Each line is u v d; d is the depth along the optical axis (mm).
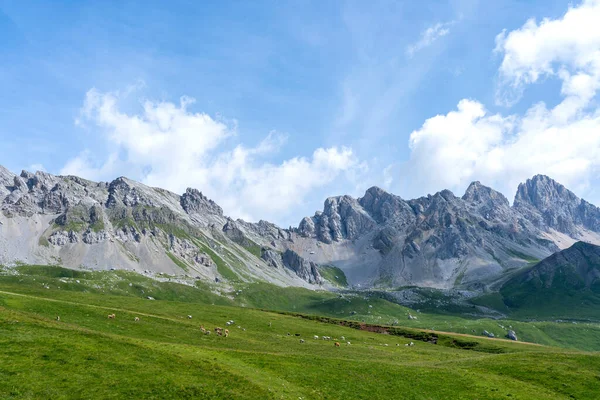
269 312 169375
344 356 82625
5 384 41469
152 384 46844
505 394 60094
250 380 52688
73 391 42812
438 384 62938
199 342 78500
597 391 64188
